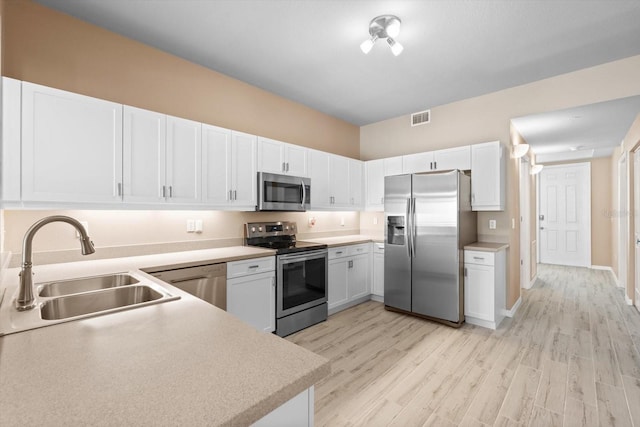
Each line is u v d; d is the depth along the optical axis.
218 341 0.92
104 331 1.00
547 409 1.90
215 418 0.58
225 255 2.62
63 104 1.96
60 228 2.21
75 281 1.71
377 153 4.76
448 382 2.20
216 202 2.74
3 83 1.76
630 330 3.15
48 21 2.13
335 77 3.24
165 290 1.49
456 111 3.94
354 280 3.88
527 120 3.63
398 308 3.65
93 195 2.07
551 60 2.88
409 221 3.53
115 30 2.41
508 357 2.57
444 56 2.80
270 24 2.34
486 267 3.22
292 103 3.90
